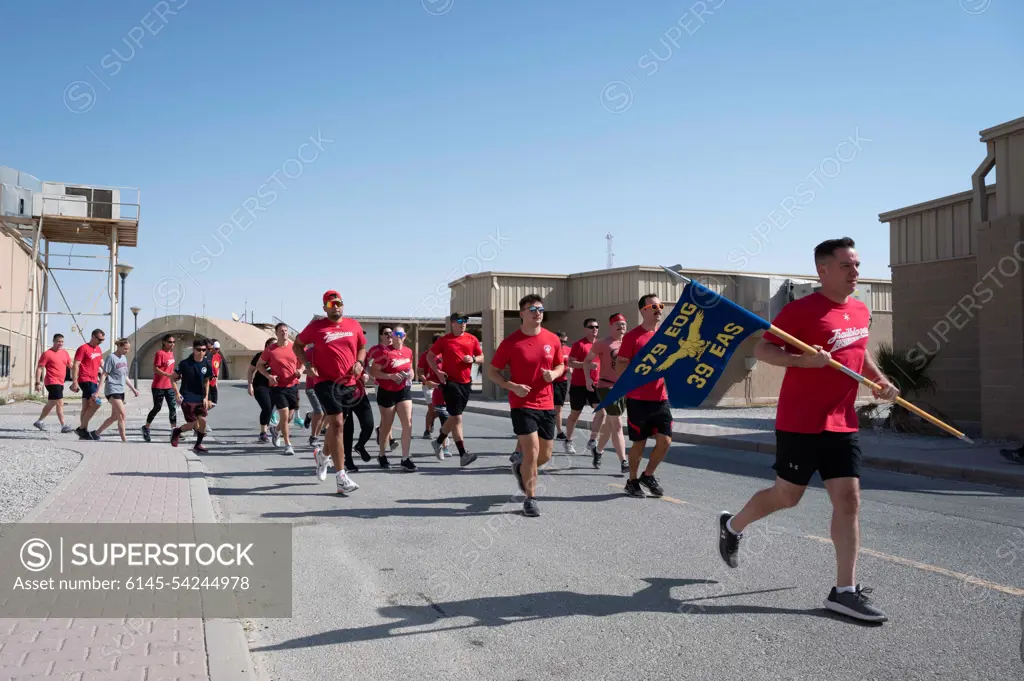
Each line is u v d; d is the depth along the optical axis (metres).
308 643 4.00
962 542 6.04
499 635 4.09
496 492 8.29
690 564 5.40
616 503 7.66
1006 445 11.65
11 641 3.71
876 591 4.75
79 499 7.40
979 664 3.63
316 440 12.33
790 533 6.27
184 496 7.60
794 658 3.72
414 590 4.86
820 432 4.30
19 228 26.73
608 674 3.58
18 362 28.36
